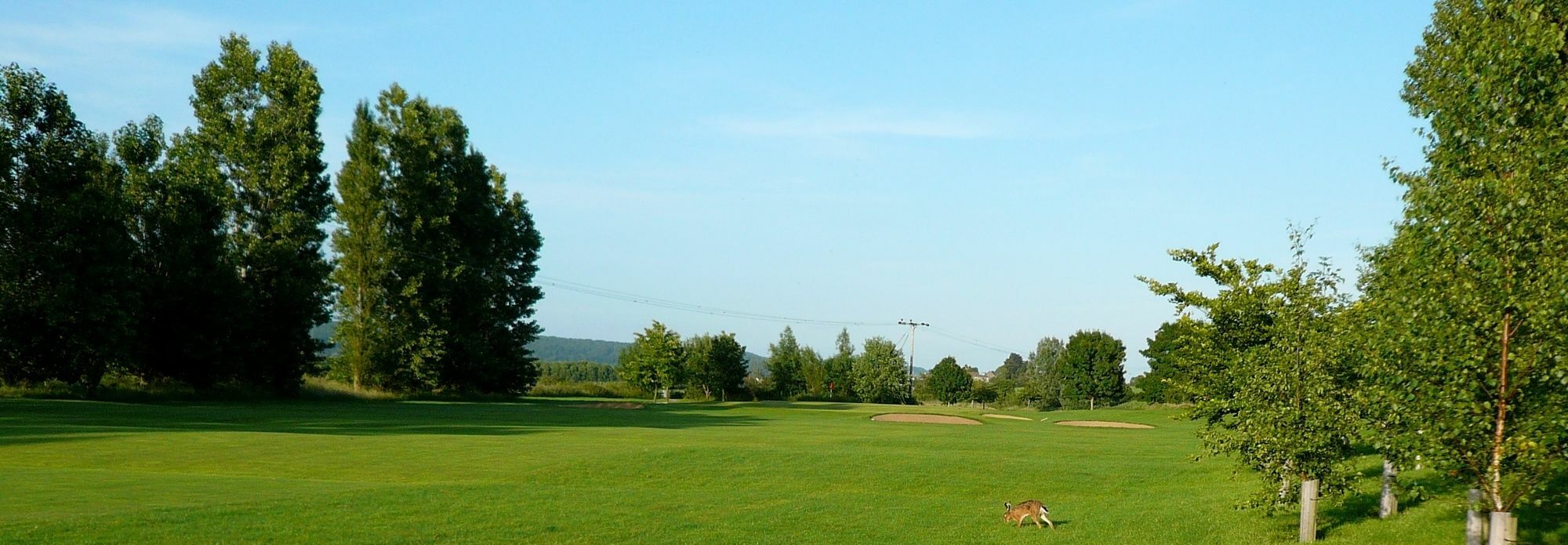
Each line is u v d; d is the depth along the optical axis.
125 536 14.77
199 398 58.03
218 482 21.42
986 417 63.50
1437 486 19.64
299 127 64.62
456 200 77.69
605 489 22.88
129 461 24.70
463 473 25.12
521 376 85.81
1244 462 17.36
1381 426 13.16
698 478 25.64
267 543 14.97
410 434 35.25
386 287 74.94
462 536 16.33
